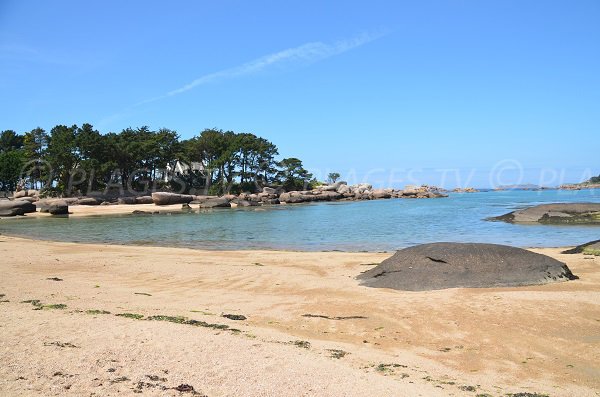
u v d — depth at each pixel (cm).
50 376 609
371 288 1423
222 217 5347
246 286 1491
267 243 2884
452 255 1473
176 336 842
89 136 8388
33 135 10281
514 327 1004
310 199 9656
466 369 788
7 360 655
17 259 2050
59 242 2953
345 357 813
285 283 1535
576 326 1002
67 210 6188
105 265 1900
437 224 3941
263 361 736
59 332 819
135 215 5844
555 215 3922
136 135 9600
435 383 707
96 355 704
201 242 2972
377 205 7800
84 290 1362
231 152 9869
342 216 5197
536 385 721
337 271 1764
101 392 572
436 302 1199
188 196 8162
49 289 1342
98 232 3719
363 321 1070
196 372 667
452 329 1003
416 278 1424
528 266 1434
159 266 1878
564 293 1252
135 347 759
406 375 738
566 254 1997
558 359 834
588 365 806
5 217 5775
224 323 1009
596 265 1692
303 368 718
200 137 10556
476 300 1201
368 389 652
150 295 1334
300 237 3192
